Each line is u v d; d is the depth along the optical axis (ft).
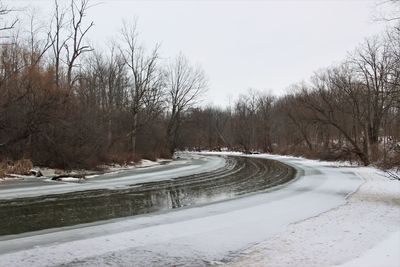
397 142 94.02
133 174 90.89
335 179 80.89
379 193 58.65
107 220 39.75
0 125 80.53
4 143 80.94
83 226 36.91
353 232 32.96
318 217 40.45
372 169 105.50
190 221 39.27
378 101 133.49
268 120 265.54
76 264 25.67
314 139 211.61
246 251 28.40
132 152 130.52
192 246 30.04
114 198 54.65
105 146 110.73
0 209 45.03
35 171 79.15
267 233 33.96
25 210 44.68
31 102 83.92
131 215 42.55
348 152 135.85
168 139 186.09
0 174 73.05
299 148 204.33
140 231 34.94
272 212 44.24
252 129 284.41
